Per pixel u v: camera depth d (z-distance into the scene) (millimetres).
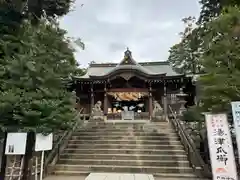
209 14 10828
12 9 6898
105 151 9469
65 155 9234
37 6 7781
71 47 7633
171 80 16422
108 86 17766
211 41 6934
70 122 7711
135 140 10234
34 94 6223
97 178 6098
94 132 11531
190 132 10398
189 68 20750
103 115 16234
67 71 7430
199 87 7473
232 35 6254
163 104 16688
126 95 17547
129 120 16125
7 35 6562
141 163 8445
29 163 7008
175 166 8172
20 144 6168
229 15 6301
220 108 6184
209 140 5445
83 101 17781
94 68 22000
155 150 9211
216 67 6348
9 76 6359
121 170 8102
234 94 5879
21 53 6551
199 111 6984
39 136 6520
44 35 7051
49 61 6902
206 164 7895
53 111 6578
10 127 6164
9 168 6656
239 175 6570
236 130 5148
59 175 7852
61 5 8133
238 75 5762
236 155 7109
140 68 16656
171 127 11992
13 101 5797
